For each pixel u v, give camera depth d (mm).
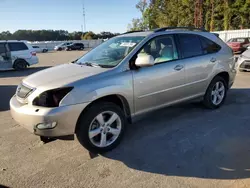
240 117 4910
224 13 35031
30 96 3326
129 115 3941
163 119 4859
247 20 33000
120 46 4258
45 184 2928
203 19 40688
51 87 3238
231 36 26031
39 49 40594
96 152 3594
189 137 4066
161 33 4383
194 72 4688
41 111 3154
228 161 3322
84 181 2973
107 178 3021
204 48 4992
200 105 5621
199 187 2803
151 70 4031
